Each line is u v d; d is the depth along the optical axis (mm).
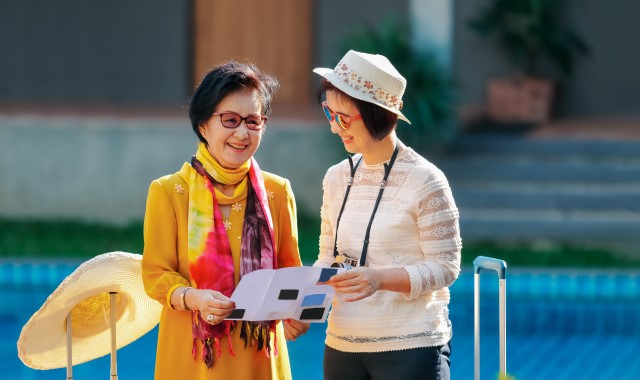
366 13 18094
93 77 18594
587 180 14453
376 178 4590
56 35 18531
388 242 4500
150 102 18594
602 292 11328
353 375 4605
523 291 11312
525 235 13516
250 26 18750
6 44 18531
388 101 4449
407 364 4465
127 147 15094
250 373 4582
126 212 15133
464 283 11281
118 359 9820
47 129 15125
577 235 13469
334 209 4738
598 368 9867
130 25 18500
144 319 5152
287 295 4312
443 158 14891
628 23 17734
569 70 17531
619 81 17797
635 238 13398
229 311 4242
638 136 15547
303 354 10078
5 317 11602
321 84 4609
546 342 10781
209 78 4477
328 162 14828
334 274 4262
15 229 14125
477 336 5109
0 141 15133
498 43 17547
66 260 12031
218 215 4566
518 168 14516
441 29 14281
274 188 4801
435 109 14070
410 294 4371
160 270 4539
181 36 18500
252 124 4488
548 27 17188
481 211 14008
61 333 4945
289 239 4848
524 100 16641
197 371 4566
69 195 15148
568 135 15703
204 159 4586
